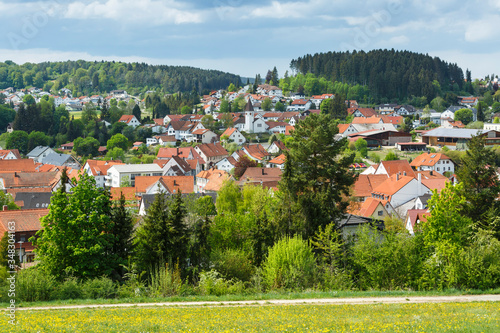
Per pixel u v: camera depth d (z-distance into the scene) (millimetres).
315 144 61906
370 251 43938
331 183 61844
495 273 40312
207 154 195500
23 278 41344
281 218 57219
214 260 52719
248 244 57562
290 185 59688
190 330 25094
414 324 24875
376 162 176125
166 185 127625
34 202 111250
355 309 30922
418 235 47281
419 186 109250
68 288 42094
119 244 52094
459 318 26453
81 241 47656
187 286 44750
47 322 27844
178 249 52469
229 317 29078
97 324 27406
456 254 41281
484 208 61344
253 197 76812
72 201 48562
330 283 43469
